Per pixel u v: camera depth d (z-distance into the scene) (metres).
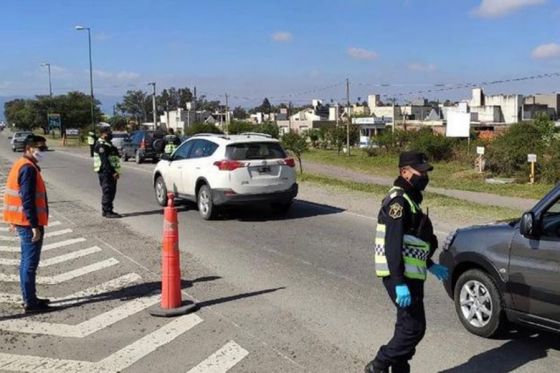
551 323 5.04
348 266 8.73
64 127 86.88
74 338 5.93
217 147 13.16
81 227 12.41
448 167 31.78
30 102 97.62
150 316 6.54
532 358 5.23
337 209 14.58
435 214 13.23
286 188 13.19
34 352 5.57
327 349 5.54
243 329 6.09
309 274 8.27
